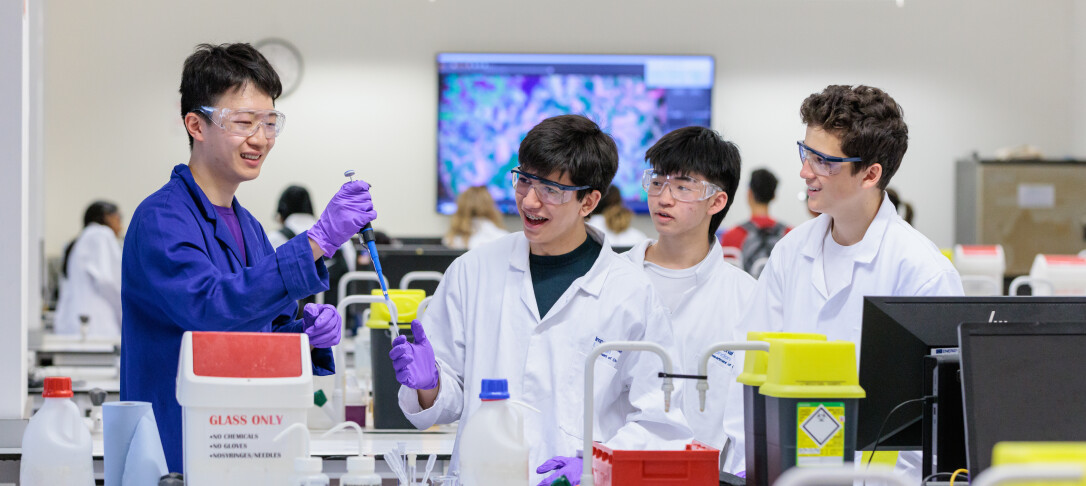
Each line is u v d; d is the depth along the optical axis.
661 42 8.59
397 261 4.86
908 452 2.15
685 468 1.68
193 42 8.45
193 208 2.02
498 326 2.17
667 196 2.61
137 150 8.46
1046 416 1.53
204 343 1.62
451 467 2.16
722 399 2.60
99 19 8.39
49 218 8.38
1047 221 8.09
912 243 2.22
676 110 8.54
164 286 1.91
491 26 8.56
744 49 8.62
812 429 1.63
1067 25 8.68
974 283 5.16
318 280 1.92
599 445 1.78
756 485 1.72
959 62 8.67
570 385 2.12
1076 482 1.10
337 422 3.21
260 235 2.27
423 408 2.08
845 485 1.62
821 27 8.62
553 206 2.06
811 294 2.32
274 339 1.65
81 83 8.40
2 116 2.57
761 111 8.63
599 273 2.18
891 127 2.13
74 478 1.73
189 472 1.59
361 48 8.54
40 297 4.96
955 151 8.69
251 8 8.48
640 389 2.11
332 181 8.55
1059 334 1.56
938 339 1.83
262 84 2.07
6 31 2.56
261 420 1.61
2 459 2.35
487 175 8.56
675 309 2.65
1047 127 8.70
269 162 8.52
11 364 2.57
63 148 8.39
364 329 4.00
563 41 8.59
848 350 1.66
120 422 1.81
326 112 8.54
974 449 1.49
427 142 8.59
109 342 5.24
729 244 6.42
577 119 2.12
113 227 6.80
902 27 8.65
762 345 1.67
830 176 2.14
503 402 1.68
